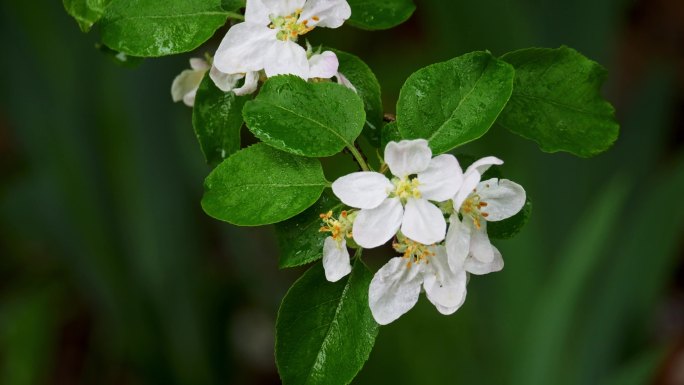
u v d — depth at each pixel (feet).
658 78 3.49
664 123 3.46
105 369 3.89
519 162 3.01
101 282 3.11
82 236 3.07
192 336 3.20
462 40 2.93
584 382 2.88
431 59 3.61
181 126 3.47
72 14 2.13
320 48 2.08
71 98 3.04
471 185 1.96
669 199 2.93
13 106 3.16
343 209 2.06
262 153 2.04
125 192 3.10
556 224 3.00
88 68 3.02
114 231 3.09
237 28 2.06
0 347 3.77
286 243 2.06
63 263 3.57
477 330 3.12
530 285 2.96
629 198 3.35
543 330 2.81
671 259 2.96
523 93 2.13
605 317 2.88
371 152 2.19
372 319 2.04
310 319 2.04
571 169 3.00
